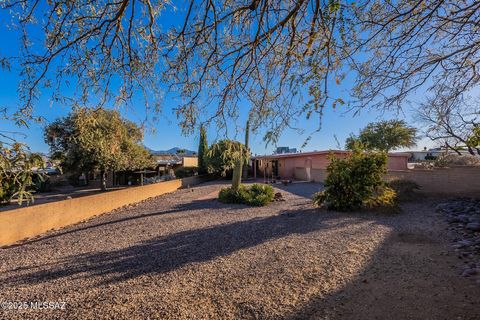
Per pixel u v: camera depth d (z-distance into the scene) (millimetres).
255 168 27062
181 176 26984
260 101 2355
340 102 1979
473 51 2818
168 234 6484
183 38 2297
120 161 17828
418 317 2562
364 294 3100
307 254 4570
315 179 21141
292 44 2039
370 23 2350
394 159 21172
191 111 2420
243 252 4867
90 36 2355
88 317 2896
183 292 3389
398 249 4582
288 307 2918
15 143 1497
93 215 9703
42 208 7406
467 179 8664
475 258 3947
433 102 3398
